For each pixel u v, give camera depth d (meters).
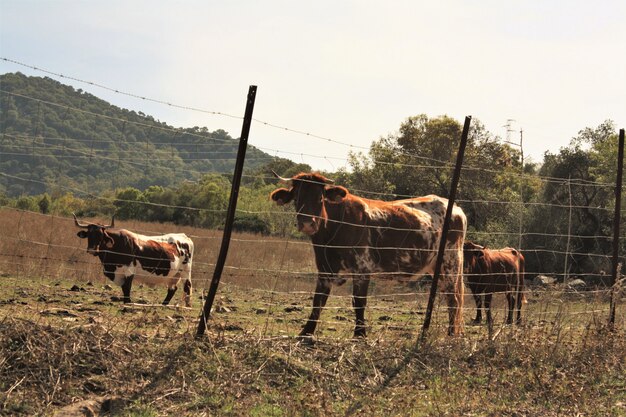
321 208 11.08
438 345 10.51
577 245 30.00
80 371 8.31
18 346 8.46
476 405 8.59
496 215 37.78
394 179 40.94
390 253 12.12
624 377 10.16
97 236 14.69
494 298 17.67
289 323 12.27
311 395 8.34
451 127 44.62
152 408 7.80
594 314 12.09
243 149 9.48
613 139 31.00
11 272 16.55
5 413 7.28
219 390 8.37
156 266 15.03
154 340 9.27
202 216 35.47
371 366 9.72
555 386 9.30
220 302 15.04
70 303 12.50
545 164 36.38
